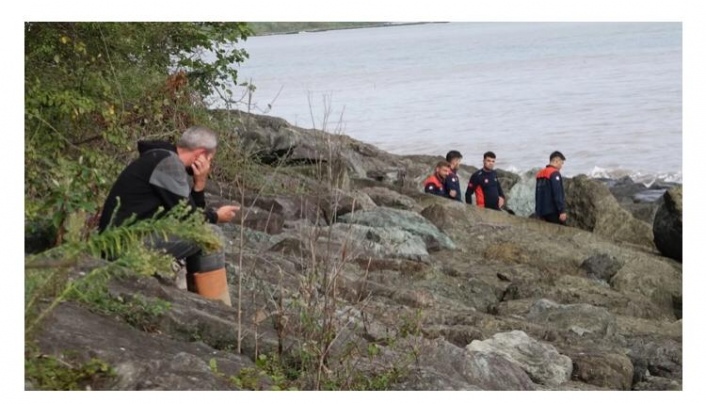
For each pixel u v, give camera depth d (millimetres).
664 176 35188
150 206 7969
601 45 105375
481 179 19766
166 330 7363
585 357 9203
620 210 18656
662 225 16438
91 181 9164
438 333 9461
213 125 15000
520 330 9883
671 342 10367
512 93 62031
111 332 6859
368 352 7375
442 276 12516
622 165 37594
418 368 7348
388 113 53781
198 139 8242
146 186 7984
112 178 10336
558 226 17781
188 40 14578
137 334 7020
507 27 183625
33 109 9578
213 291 8352
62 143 10094
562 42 117250
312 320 7258
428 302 10531
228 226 12281
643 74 68750
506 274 13359
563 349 9586
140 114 12477
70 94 10125
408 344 7945
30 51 10695
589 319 10727
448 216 16422
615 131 44469
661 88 59094
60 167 9055
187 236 7023
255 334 7422
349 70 89938
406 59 105188
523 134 45344
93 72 11320
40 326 6352
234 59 15133
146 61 13992
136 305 7383
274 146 17484
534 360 8922
